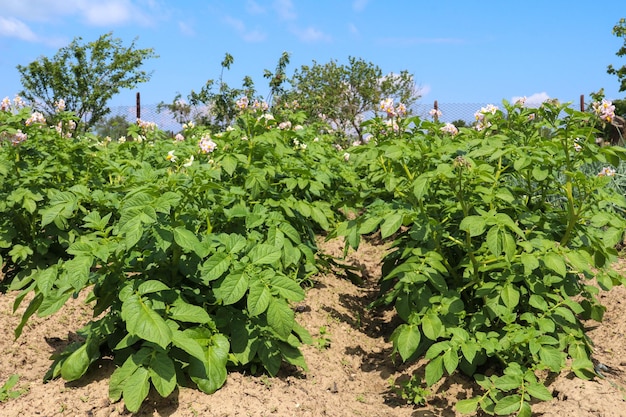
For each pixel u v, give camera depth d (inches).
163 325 115.4
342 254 269.6
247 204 195.9
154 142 321.4
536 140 178.7
